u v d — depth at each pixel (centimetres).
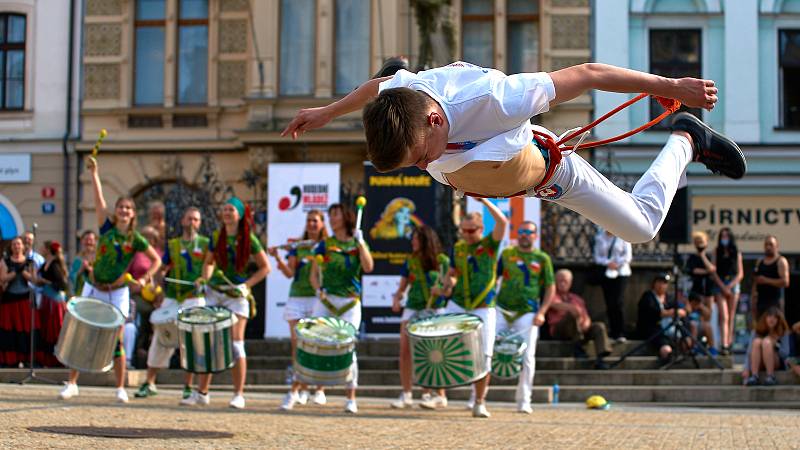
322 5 2831
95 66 2961
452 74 491
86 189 2948
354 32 2848
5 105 2992
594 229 1947
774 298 1733
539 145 524
